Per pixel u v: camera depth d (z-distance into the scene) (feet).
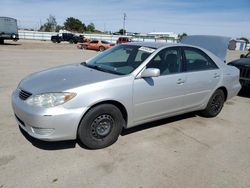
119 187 9.29
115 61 14.10
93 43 96.94
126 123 12.67
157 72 12.08
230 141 13.85
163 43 14.96
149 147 12.48
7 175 9.57
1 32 85.66
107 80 11.50
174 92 14.06
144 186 9.43
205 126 15.89
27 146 11.75
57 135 10.58
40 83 11.56
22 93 11.45
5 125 13.99
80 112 10.71
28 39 162.40
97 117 11.43
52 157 10.97
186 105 15.17
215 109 17.43
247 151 12.73
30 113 10.41
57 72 13.12
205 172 10.58
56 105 10.38
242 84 24.27
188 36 32.32
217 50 29.32
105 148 12.04
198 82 15.30
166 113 14.23
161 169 10.61
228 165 11.27
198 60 15.76
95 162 10.81
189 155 11.95
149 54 13.33
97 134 11.65
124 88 11.84
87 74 12.35
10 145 11.76
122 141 12.91
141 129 14.62
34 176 9.61
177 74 14.16
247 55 29.96
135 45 14.79
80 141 11.61
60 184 9.24
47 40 163.63
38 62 44.39
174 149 12.46
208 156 11.98
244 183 9.98
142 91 12.53
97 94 11.05
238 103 22.61
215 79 16.42
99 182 9.50
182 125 15.75
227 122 16.96
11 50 67.67
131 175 10.05
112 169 10.39
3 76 28.50
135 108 12.55
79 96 10.66
